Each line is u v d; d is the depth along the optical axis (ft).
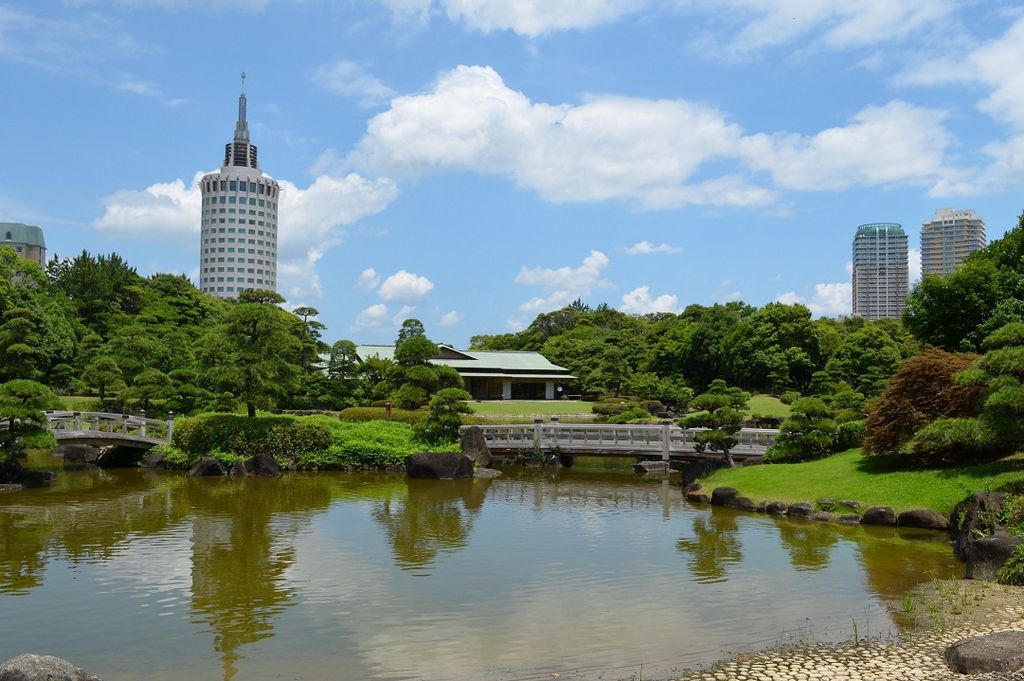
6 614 47.34
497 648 41.24
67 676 29.48
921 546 66.18
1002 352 66.28
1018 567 51.39
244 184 582.76
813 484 86.99
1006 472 73.46
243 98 605.31
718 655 39.73
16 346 126.21
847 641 41.52
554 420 163.12
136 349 173.88
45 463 130.93
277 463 121.39
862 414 112.47
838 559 61.57
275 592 52.19
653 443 124.67
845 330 293.02
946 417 80.23
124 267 253.65
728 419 102.42
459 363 243.60
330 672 38.06
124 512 84.38
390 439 129.39
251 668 38.68
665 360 272.10
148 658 40.14
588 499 96.84
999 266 129.59
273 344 127.24
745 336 246.06
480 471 122.11
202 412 150.51
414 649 41.22
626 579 55.72
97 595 51.44
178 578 55.88
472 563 60.75
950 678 34.81
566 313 378.53
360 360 199.52
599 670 37.88
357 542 68.85
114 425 125.90
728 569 58.54
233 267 582.35
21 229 498.69
